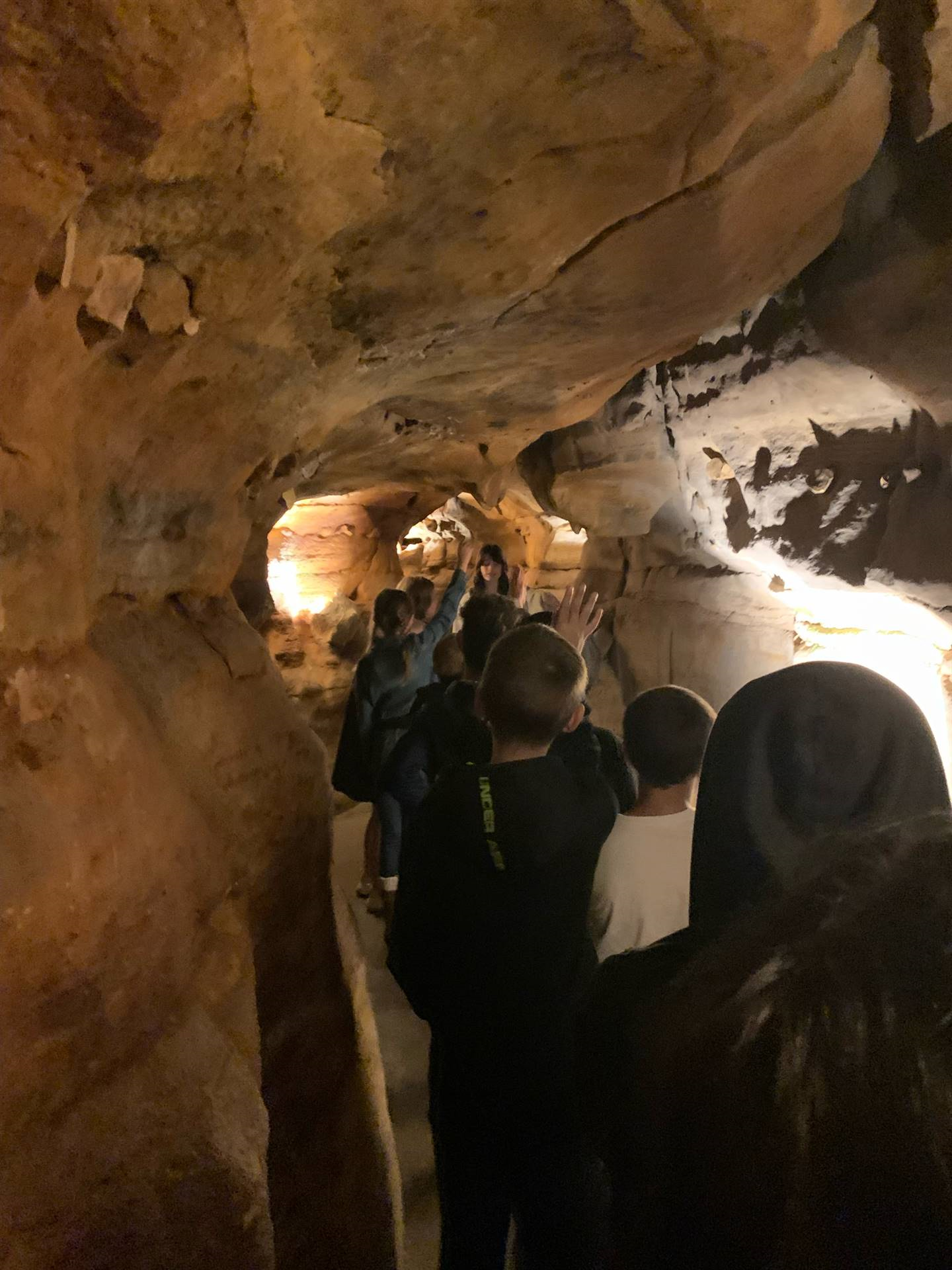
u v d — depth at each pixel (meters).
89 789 0.88
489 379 2.12
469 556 3.40
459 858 1.36
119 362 1.00
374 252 1.22
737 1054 0.54
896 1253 0.45
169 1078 0.91
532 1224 1.47
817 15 1.03
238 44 0.74
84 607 1.04
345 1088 1.57
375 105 0.94
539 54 0.97
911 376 2.33
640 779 1.52
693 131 1.17
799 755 0.79
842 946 0.54
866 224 2.01
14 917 0.73
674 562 4.53
